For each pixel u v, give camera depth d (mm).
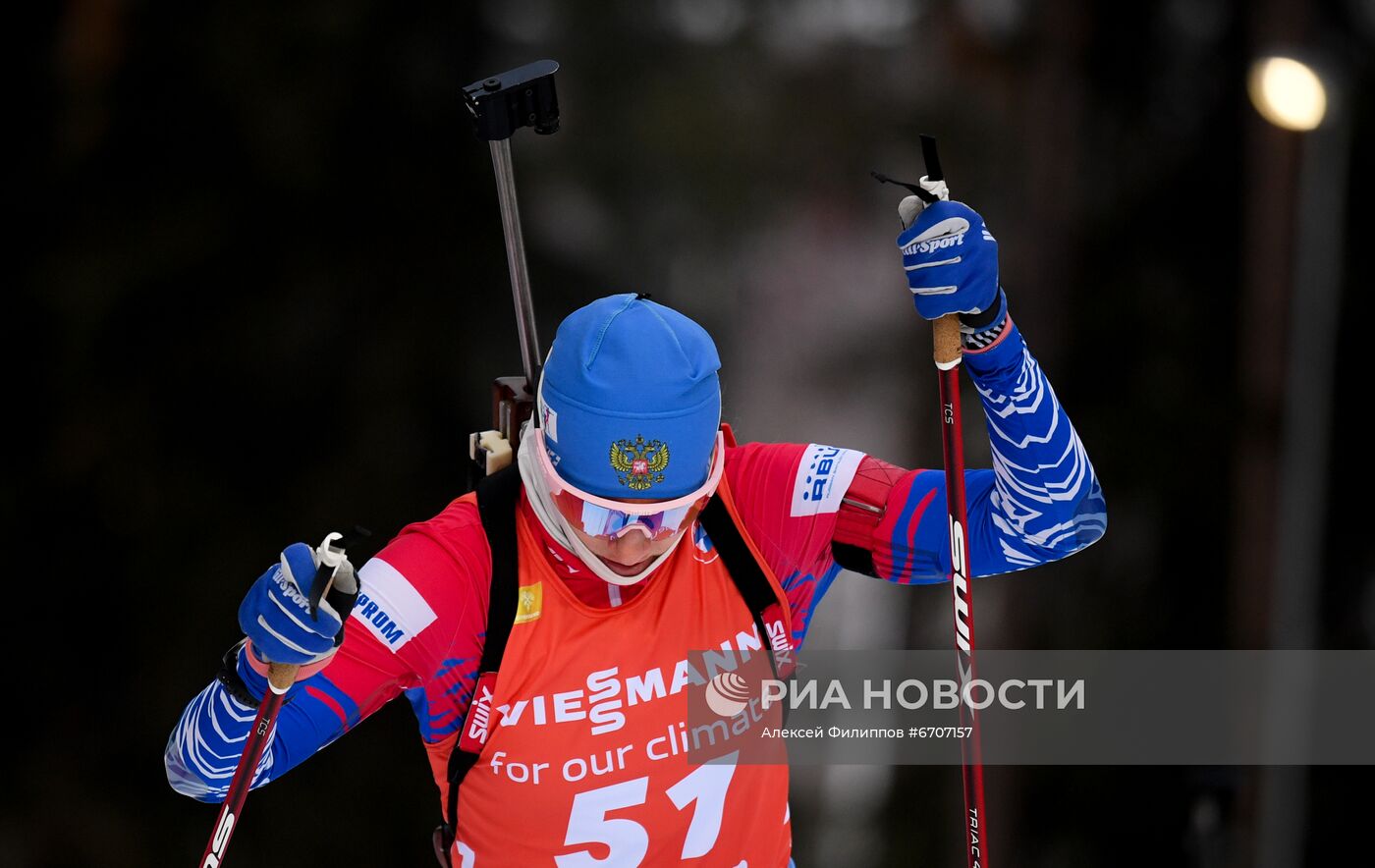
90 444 37344
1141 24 41875
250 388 37938
